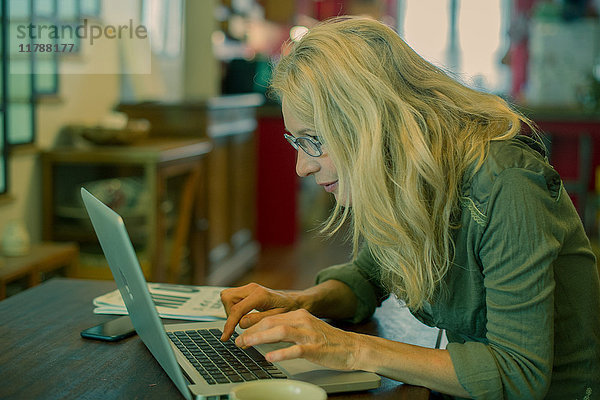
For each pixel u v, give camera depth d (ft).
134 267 3.29
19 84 10.00
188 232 12.64
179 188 12.07
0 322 4.68
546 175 3.78
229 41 18.62
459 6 39.78
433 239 3.86
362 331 4.78
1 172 9.68
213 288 5.53
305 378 3.64
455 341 4.41
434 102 4.00
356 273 5.08
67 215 10.82
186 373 3.67
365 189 3.80
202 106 12.90
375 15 30.76
